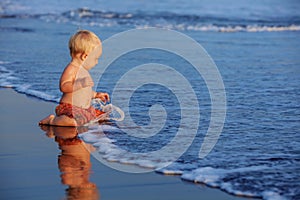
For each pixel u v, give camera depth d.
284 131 8.85
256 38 22.44
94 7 31.05
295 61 16.67
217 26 25.78
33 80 13.19
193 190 6.28
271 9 32.38
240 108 10.53
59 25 24.91
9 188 6.31
